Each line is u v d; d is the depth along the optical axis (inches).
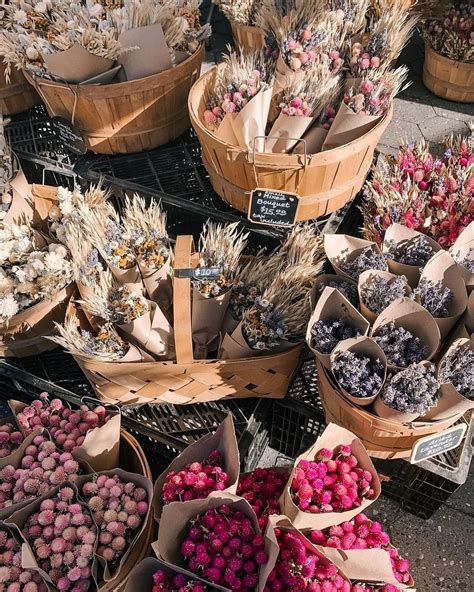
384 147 128.7
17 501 58.5
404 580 53.9
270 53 85.1
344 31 84.7
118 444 63.1
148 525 58.2
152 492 56.7
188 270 57.7
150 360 67.9
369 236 77.5
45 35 90.0
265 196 73.5
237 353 65.9
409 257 67.9
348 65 83.7
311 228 75.2
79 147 93.0
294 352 64.8
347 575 49.8
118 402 70.1
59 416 66.4
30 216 83.0
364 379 56.1
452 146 90.3
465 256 69.4
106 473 59.8
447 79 136.0
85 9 88.9
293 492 53.0
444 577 71.9
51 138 105.3
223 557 48.1
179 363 61.8
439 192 78.4
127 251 71.0
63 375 79.0
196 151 99.1
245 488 57.9
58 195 78.5
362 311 62.5
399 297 60.8
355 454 55.7
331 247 68.5
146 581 50.2
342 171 73.1
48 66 83.7
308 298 66.2
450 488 65.5
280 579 48.5
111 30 86.5
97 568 54.1
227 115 74.5
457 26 130.8
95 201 80.5
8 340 75.2
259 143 75.4
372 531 53.1
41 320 74.5
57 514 56.3
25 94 109.7
